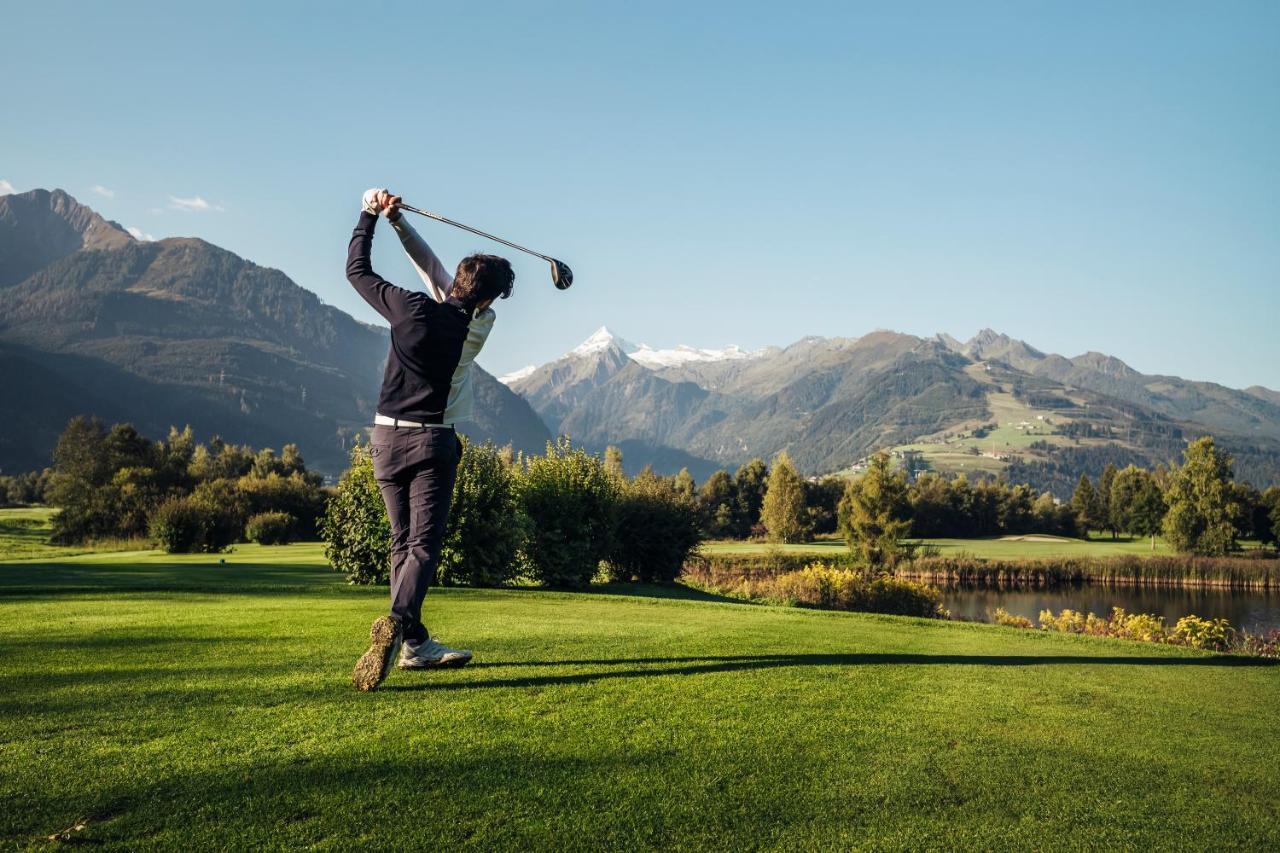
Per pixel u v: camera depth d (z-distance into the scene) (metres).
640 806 2.74
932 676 5.05
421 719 3.56
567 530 18.02
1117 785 3.22
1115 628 17.81
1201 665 6.15
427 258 4.71
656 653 5.37
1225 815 2.96
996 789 3.10
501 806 2.67
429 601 9.85
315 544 48.12
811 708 4.07
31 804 2.52
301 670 4.41
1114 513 115.88
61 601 8.06
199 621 6.23
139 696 3.77
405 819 2.54
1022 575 62.16
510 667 4.75
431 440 4.27
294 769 2.89
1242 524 91.19
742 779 3.04
